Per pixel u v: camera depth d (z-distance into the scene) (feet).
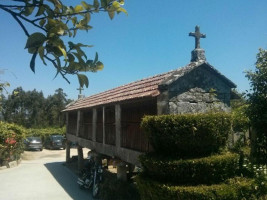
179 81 21.07
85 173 36.45
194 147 17.79
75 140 48.34
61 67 4.05
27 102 147.02
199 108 21.48
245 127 22.66
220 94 22.43
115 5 4.58
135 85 31.01
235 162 17.99
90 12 4.58
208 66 21.85
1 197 32.68
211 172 16.93
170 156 17.78
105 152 32.45
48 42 3.82
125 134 27.71
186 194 15.71
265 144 21.49
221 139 18.20
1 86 9.41
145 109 24.11
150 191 17.63
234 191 16.30
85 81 4.41
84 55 4.33
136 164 24.54
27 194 34.09
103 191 30.68
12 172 49.75
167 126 17.56
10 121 135.64
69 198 32.12
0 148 53.26
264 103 21.90
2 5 3.98
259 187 17.13
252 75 23.03
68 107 56.18
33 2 4.07
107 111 33.27
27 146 87.35
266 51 23.27
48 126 143.74
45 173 48.60
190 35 23.58
